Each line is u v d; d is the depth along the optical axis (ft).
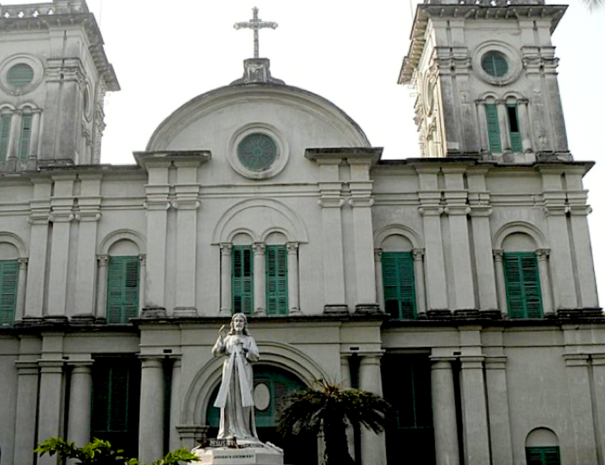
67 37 111.14
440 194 103.14
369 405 76.48
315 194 100.94
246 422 58.34
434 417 96.02
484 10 112.16
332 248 98.07
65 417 95.20
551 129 108.88
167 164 100.63
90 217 101.60
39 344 97.14
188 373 92.27
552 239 103.14
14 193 103.86
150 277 96.43
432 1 115.55
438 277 100.12
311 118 104.17
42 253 100.58
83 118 114.32
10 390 96.43
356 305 96.02
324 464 76.89
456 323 97.09
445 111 108.58
